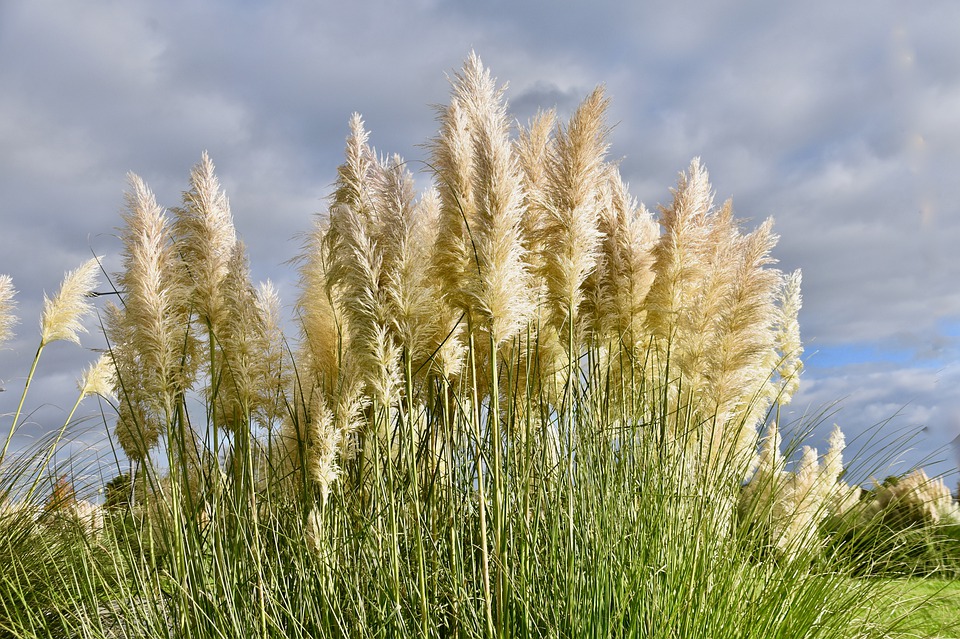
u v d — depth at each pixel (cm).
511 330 344
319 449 354
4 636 412
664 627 338
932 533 465
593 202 409
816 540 438
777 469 470
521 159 441
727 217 482
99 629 371
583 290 461
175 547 370
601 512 374
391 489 348
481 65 368
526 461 374
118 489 460
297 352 453
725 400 455
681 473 412
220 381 414
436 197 451
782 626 382
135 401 411
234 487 402
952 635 430
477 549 375
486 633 323
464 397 402
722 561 394
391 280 346
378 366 354
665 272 472
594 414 422
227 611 360
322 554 341
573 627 329
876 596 430
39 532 519
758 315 449
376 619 343
